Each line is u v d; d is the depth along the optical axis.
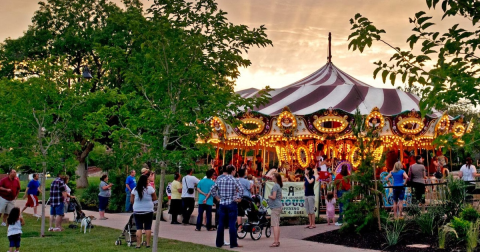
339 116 22.14
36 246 11.65
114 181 22.69
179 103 10.42
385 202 16.31
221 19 11.23
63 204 14.90
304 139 25.80
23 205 24.50
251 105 11.44
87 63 38.62
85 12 37.50
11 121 13.24
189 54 10.73
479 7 4.57
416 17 4.73
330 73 29.27
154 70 10.64
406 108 23.59
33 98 13.38
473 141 4.76
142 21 10.88
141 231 11.45
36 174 19.27
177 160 10.19
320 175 18.89
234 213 11.54
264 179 19.50
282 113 22.48
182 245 11.77
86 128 14.13
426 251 10.23
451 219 12.27
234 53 11.51
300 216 16.14
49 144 13.73
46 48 38.09
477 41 4.66
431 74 4.88
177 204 16.81
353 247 11.37
